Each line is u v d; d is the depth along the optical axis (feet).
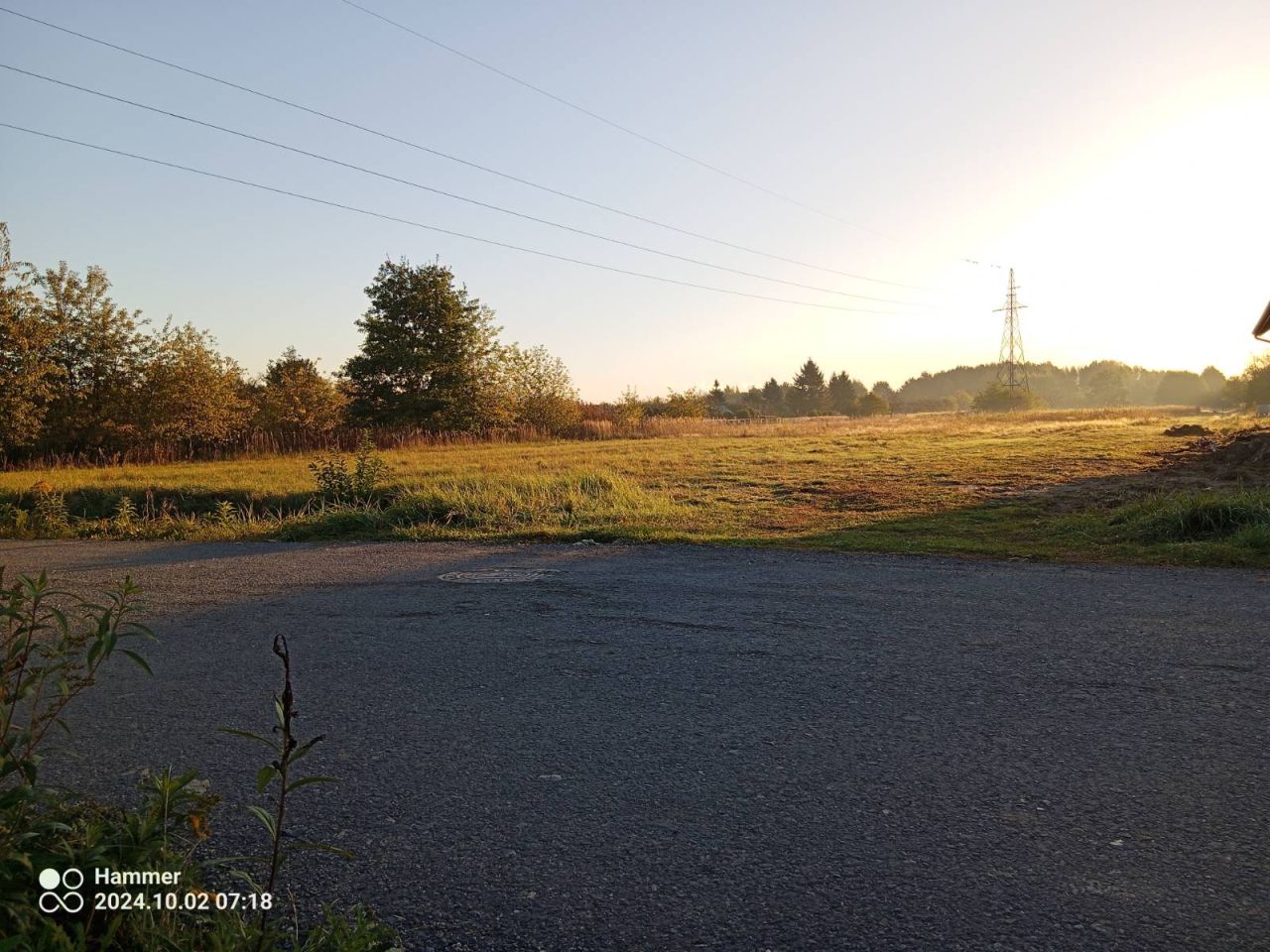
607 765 11.18
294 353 146.30
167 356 96.43
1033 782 10.35
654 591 22.25
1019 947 7.20
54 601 22.06
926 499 42.80
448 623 19.26
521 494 44.45
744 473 57.62
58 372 86.12
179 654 17.01
